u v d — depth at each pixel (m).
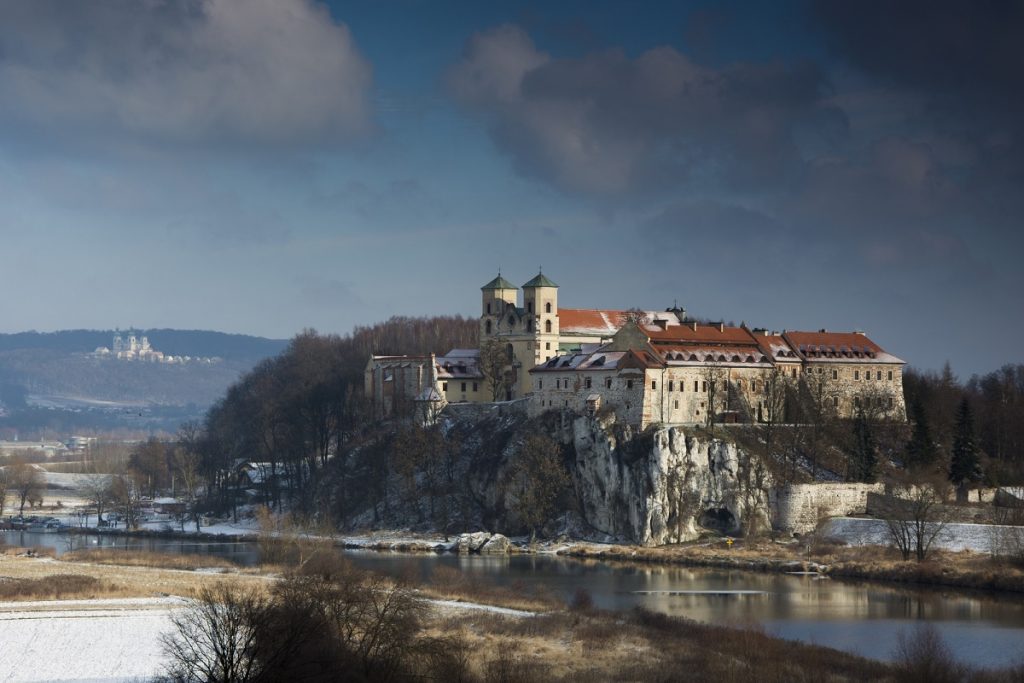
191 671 142.62
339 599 158.75
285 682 138.38
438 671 157.25
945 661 183.88
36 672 185.25
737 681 177.62
